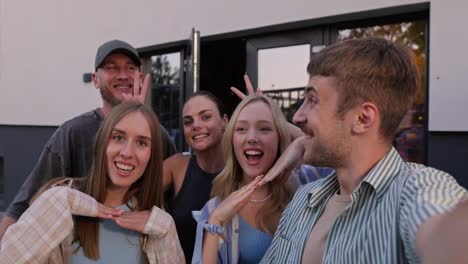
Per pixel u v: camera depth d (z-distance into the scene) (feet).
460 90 10.46
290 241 4.14
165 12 16.19
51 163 7.90
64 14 18.72
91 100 18.12
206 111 7.22
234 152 6.04
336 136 3.34
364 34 12.51
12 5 20.13
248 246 5.38
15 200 7.75
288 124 6.21
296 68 13.71
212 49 17.49
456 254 1.84
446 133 10.72
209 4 15.05
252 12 14.07
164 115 17.02
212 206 5.84
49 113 19.36
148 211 5.05
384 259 2.88
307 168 6.20
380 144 3.31
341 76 3.26
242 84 17.66
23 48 19.94
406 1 11.23
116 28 17.52
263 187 5.66
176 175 7.43
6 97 20.53
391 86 3.18
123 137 4.97
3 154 20.83
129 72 8.64
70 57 18.63
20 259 4.08
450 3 10.52
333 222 3.51
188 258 6.73
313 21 12.85
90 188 4.99
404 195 2.90
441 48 10.68
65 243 4.52
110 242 4.78
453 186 2.80
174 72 16.56
